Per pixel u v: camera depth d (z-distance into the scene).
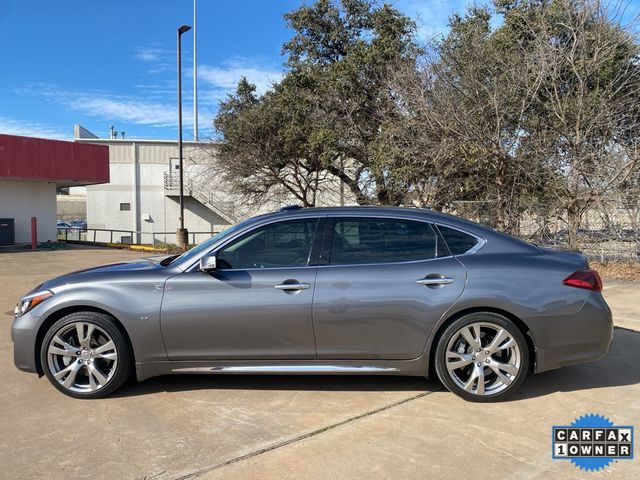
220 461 3.24
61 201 65.00
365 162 17.62
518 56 13.30
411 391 4.38
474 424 3.75
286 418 3.86
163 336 4.16
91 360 4.23
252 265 4.25
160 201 39.84
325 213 4.39
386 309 4.07
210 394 4.33
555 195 12.22
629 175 11.40
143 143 39.47
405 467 3.16
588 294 4.14
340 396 4.27
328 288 4.10
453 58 13.50
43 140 19.47
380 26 18.02
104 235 39.16
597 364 5.13
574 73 12.64
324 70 18.95
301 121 19.06
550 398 4.24
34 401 4.21
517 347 4.08
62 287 4.28
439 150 12.47
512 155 12.35
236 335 4.14
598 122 11.70
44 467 3.18
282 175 22.22
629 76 12.61
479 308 4.12
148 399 4.23
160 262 4.75
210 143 23.50
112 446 3.44
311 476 3.06
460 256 4.23
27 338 4.27
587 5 12.20
